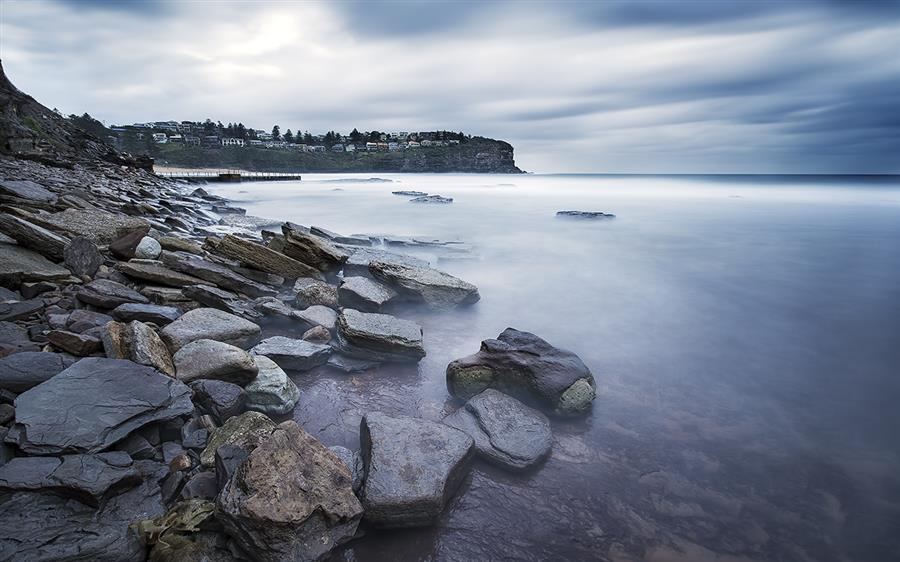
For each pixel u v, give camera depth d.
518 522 4.67
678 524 4.77
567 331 10.20
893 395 7.57
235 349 6.36
